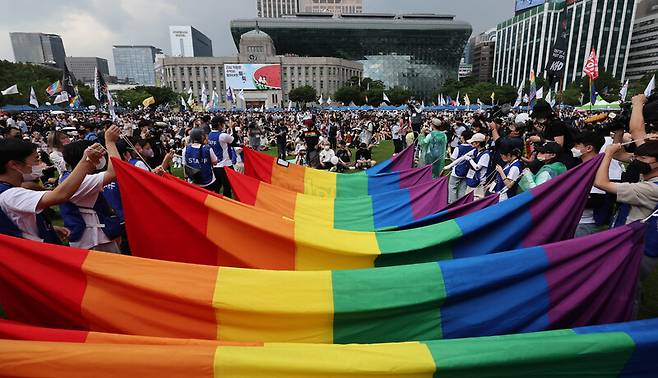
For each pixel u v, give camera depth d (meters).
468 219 3.18
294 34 124.75
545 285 2.42
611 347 1.97
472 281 2.40
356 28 123.94
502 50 129.62
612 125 4.98
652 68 99.88
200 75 102.81
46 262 2.28
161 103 80.38
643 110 4.18
